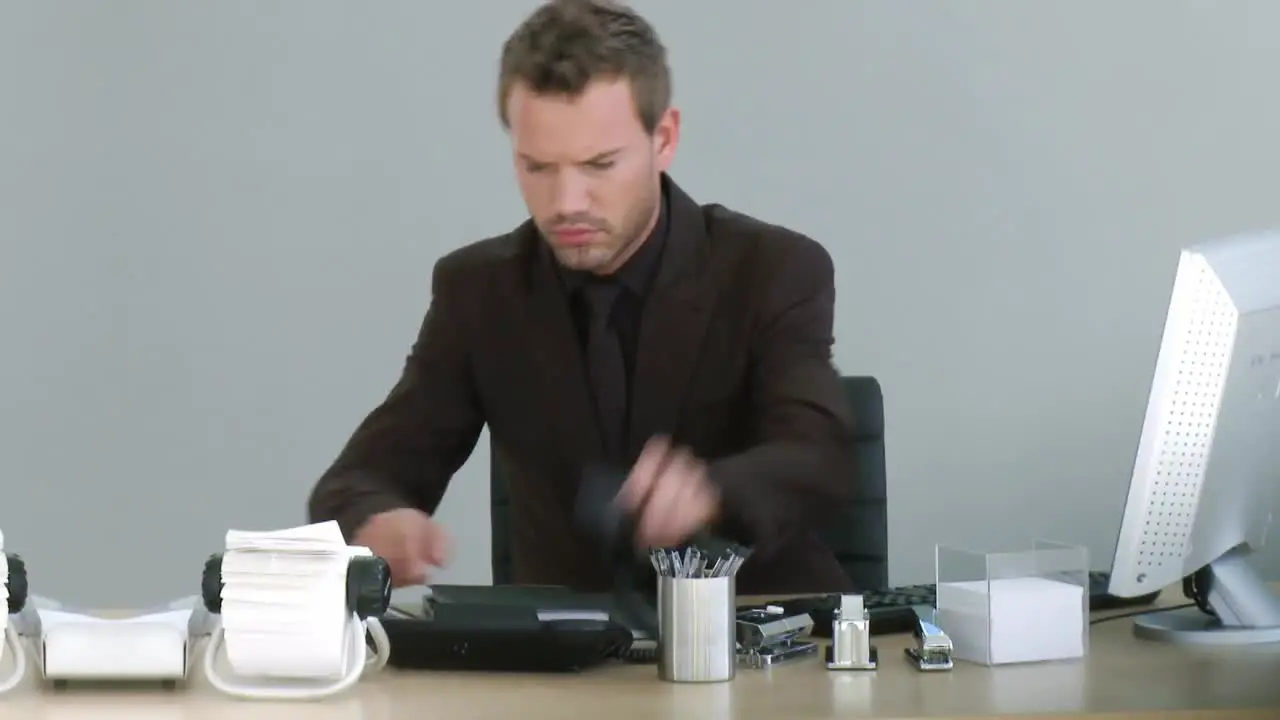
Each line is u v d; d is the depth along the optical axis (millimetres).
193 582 3926
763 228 2561
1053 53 3938
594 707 1422
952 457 3965
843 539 2578
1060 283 3961
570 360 2516
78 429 3887
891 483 3961
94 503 3891
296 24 3902
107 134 3873
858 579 2564
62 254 3871
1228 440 1843
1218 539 1871
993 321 3967
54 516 3881
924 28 3947
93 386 3887
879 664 1668
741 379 2494
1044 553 1714
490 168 3953
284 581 1448
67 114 3861
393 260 3945
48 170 3859
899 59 3949
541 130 2186
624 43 2191
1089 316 3965
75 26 3855
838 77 3961
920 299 3967
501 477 2666
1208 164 3943
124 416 3898
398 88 3928
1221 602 1888
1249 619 1861
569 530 2531
